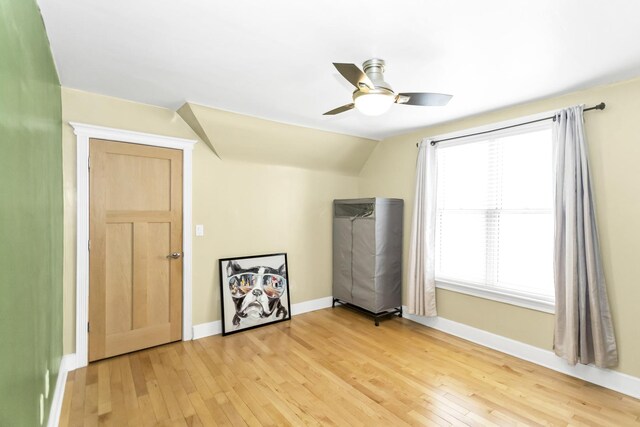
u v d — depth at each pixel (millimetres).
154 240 3086
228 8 1568
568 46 1923
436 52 2002
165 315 3160
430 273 3639
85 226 2707
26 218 1244
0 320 920
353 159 4480
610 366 2428
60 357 2402
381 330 3619
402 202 4066
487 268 3268
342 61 2131
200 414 2119
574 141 2553
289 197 4105
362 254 3990
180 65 2205
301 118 3422
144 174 3021
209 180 3451
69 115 2637
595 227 2480
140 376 2570
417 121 3520
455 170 3582
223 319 3445
